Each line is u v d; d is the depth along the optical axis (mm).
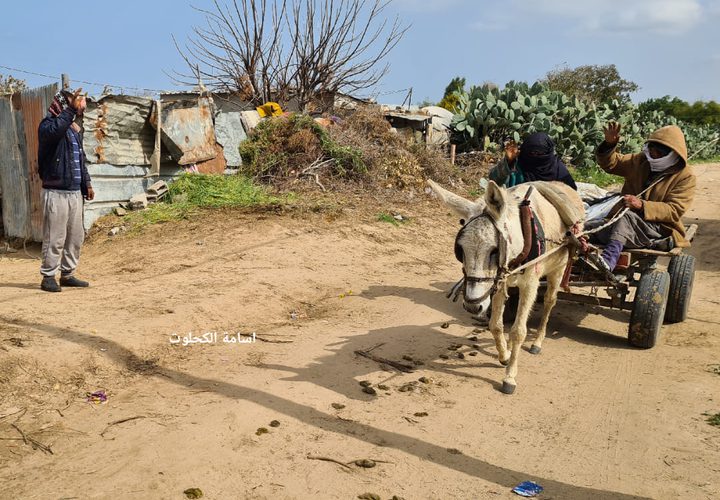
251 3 18219
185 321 6855
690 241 7594
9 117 11062
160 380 5535
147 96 11805
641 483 4285
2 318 6215
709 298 9844
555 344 7336
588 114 22594
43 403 4953
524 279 5641
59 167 7355
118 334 6199
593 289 7906
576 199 6566
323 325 7449
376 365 6270
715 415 5391
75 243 7727
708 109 56250
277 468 4258
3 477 3982
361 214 12633
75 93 7281
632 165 7801
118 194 11492
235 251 9727
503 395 5750
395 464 4410
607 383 6137
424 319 7906
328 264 9844
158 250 9719
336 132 14922
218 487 3996
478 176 17469
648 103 56969
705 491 4191
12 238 11469
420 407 5387
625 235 7000
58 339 5828
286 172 13812
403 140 16219
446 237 12703
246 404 5105
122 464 4176
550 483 4262
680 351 7160
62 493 3826
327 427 4887
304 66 18969
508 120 18969
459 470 4391
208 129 13297
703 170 29234
